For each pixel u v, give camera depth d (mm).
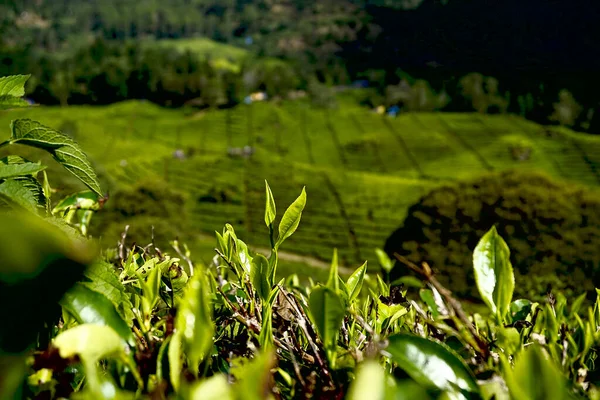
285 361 867
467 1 164000
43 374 651
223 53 183125
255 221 47562
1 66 108625
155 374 694
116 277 739
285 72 123438
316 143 94875
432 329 1085
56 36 193250
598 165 77562
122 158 73562
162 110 111500
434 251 14438
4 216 484
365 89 139375
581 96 114312
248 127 101812
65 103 109562
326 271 36125
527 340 1050
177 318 627
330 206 48094
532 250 13188
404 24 169875
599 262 12414
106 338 596
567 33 146875
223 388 448
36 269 510
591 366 957
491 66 141250
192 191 57156
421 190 49844
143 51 123625
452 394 676
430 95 118188
